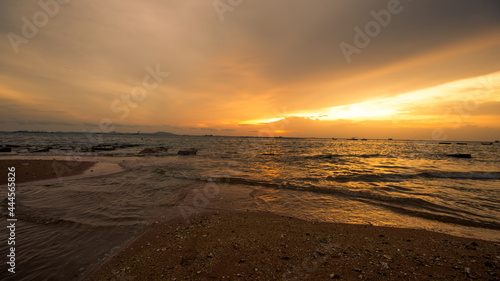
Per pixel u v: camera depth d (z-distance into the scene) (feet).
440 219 20.75
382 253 13.37
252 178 40.60
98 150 104.78
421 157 106.63
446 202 26.45
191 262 12.33
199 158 78.95
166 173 42.68
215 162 66.80
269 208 23.61
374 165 69.05
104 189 28.78
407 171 54.85
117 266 11.96
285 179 40.14
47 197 24.40
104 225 17.70
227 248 14.03
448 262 12.22
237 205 24.50
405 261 12.32
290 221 19.60
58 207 21.25
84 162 55.31
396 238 15.97
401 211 22.95
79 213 19.92
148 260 12.59
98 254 13.32
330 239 15.60
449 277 10.70
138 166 53.06
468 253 13.42
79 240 15.02
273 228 17.79
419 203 25.82
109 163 57.06
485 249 14.01
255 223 18.98
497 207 24.63
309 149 164.66
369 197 28.22
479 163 80.28
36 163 47.96
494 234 17.33
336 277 10.64
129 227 17.56
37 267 11.66
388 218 20.86
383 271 11.21
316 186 34.17
